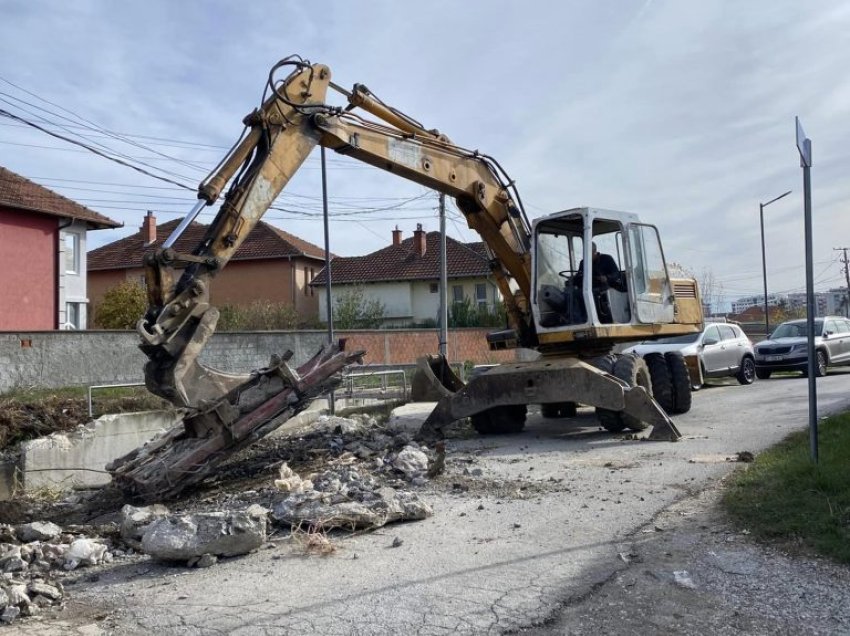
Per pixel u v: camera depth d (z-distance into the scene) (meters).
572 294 12.08
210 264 8.23
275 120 8.95
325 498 6.94
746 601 4.75
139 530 6.69
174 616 4.93
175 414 13.12
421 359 12.64
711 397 17.03
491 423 12.51
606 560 5.62
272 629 4.62
